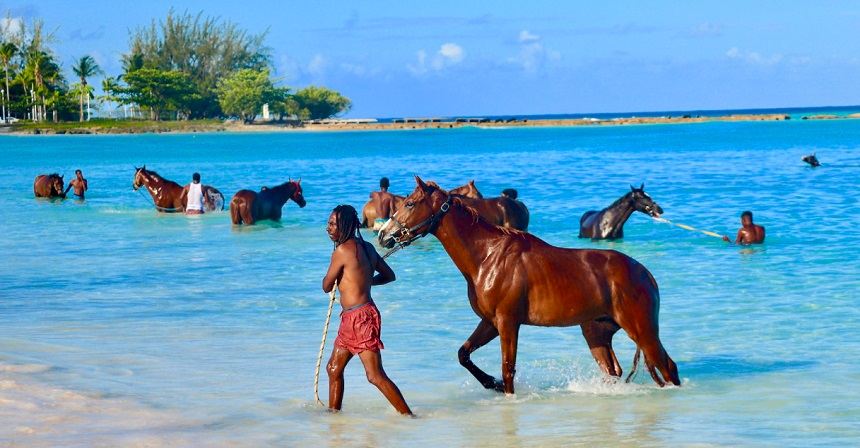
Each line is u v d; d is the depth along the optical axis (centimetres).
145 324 1177
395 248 866
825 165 4484
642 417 774
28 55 15312
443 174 4572
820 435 706
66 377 859
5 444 639
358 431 719
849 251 1747
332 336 1111
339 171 4947
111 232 2306
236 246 2003
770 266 1608
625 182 3753
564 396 852
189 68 17038
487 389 877
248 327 1162
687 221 2336
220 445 657
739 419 763
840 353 1006
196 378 891
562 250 855
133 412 742
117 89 15588
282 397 827
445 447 677
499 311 839
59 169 5462
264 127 15850
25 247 2005
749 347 1044
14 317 1218
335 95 18150
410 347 1059
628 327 843
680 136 9669
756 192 3105
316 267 1684
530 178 4166
